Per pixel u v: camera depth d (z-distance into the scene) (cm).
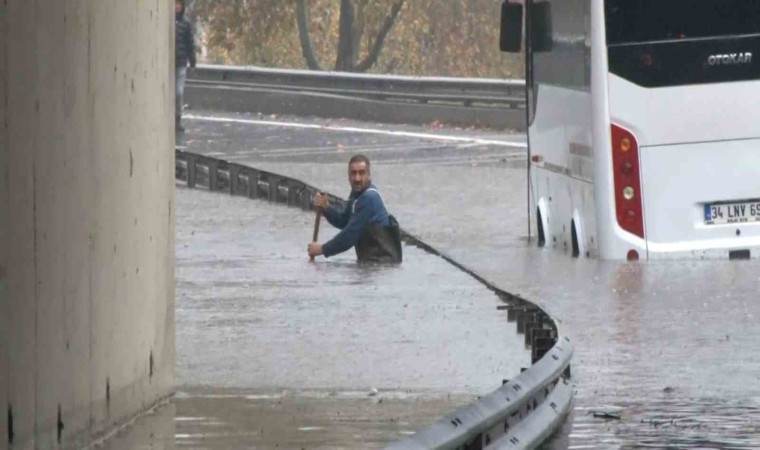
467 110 10200
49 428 1939
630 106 4788
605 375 2838
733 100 4794
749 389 2683
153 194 2378
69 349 2006
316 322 3450
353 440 2111
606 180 4788
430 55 16775
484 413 1941
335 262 4762
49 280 1939
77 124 2033
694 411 2483
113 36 2173
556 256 5012
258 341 3170
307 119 10756
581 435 2294
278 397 2503
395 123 10475
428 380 2686
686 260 4794
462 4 16625
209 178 7256
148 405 2366
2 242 1789
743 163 4800
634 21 4778
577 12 4928
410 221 6131
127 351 2248
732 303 3819
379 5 15925
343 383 2653
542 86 5394
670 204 4797
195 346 3102
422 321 3462
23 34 1850
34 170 1886
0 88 1781
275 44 17175
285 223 5934
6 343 1803
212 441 2108
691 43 4784
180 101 9850
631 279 4341
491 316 3538
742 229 4806
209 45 15850
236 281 4259
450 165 8244
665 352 3097
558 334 2848
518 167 8112
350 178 4731
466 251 5200
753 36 4788
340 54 16050
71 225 2012
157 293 2416
